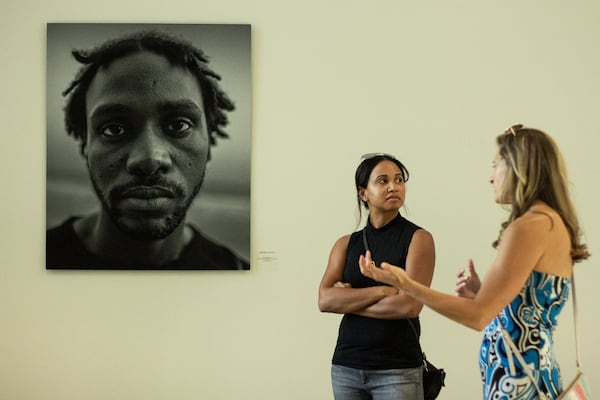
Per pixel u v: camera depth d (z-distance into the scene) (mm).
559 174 2723
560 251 2678
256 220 4770
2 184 4738
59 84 4730
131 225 4711
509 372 2629
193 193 4730
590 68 4848
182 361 4734
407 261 3281
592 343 4824
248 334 4750
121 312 4730
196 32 4750
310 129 4793
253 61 4789
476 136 4820
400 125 4809
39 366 4719
